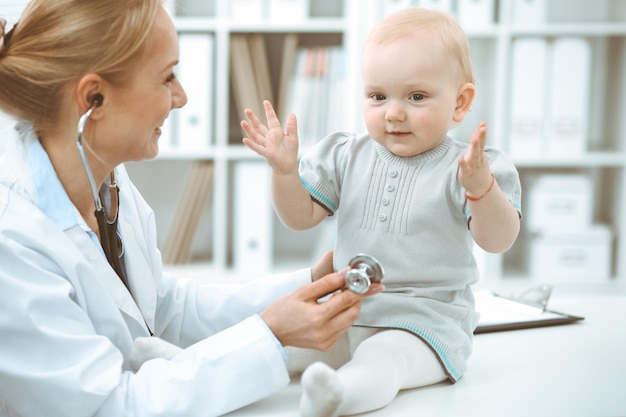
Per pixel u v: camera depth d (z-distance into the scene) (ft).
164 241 10.07
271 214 9.28
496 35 9.03
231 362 2.94
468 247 3.40
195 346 3.03
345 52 8.96
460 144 3.48
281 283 3.93
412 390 3.21
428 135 3.32
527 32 9.02
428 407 3.02
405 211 3.36
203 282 9.02
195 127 9.08
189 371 2.93
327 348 3.04
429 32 3.30
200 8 9.74
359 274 2.92
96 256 3.27
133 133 3.18
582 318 4.21
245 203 9.25
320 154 3.67
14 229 2.98
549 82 9.09
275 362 2.97
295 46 9.02
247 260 9.32
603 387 3.24
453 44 3.33
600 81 10.11
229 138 9.68
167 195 10.02
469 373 3.42
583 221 9.36
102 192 3.57
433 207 3.33
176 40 3.22
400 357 3.08
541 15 9.09
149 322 3.66
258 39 9.05
